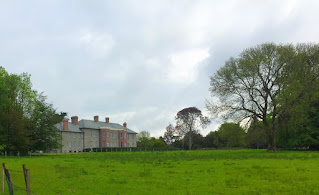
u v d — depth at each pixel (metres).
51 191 13.78
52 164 27.02
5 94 54.62
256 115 49.50
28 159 36.28
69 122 106.12
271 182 15.50
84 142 105.12
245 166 23.70
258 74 48.06
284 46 49.41
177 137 122.69
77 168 23.17
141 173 19.36
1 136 51.31
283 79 47.72
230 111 49.75
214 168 22.53
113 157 40.28
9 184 11.72
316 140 55.66
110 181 16.31
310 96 48.28
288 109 45.75
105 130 113.12
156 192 13.29
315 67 49.84
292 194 12.53
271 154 42.38
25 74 62.16
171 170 21.33
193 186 14.63
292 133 56.19
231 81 49.59
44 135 60.22
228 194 12.73
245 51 50.97
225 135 51.12
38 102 61.31
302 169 20.81
